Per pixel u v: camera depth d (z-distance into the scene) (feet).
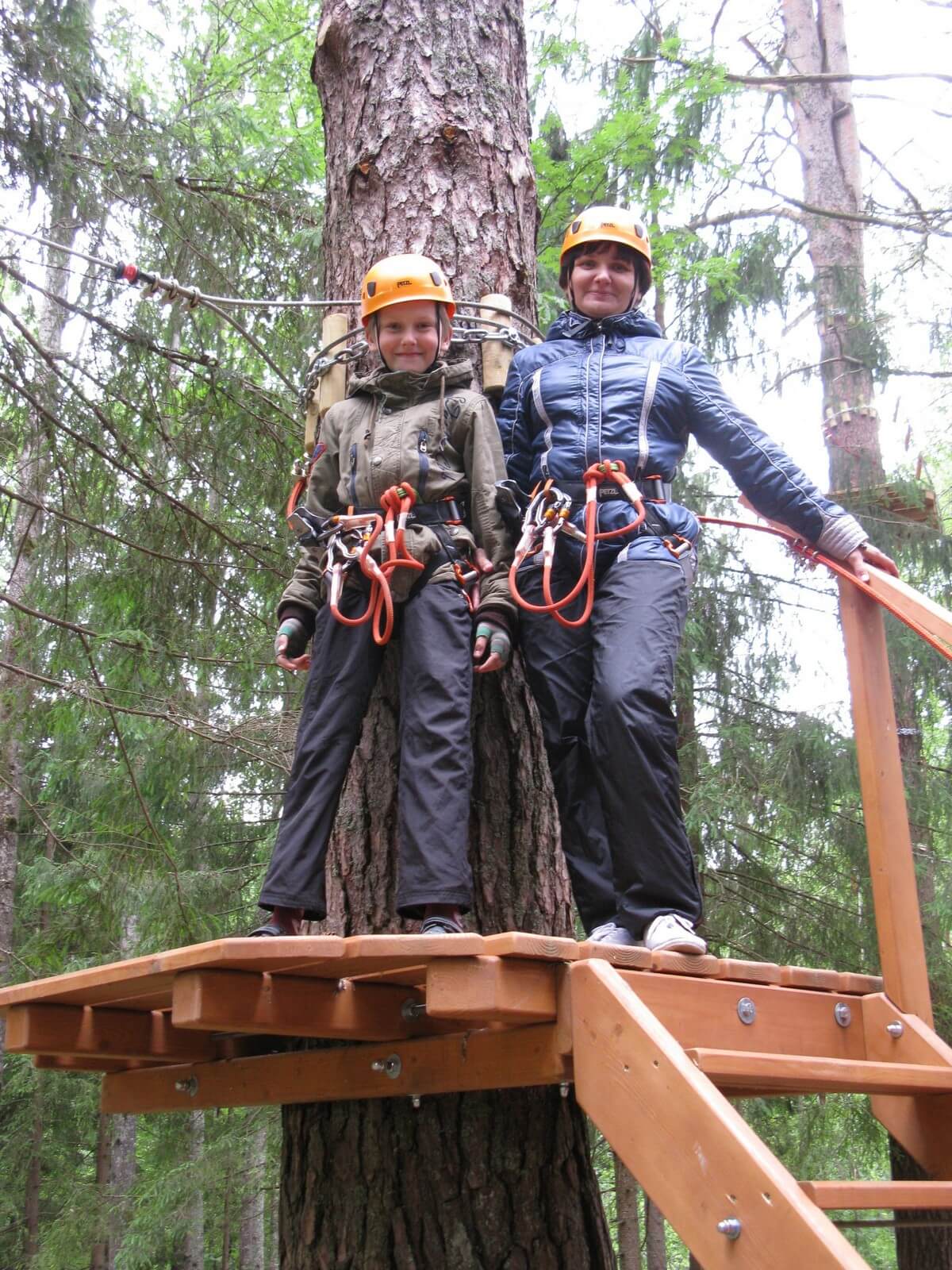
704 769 23.43
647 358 9.96
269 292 20.81
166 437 18.12
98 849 21.59
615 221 10.29
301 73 35.12
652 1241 27.99
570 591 9.27
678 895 8.42
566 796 9.45
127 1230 29.09
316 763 8.97
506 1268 9.12
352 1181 9.48
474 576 9.37
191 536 18.72
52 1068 10.41
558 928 10.40
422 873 8.32
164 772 20.83
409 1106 9.55
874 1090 8.54
